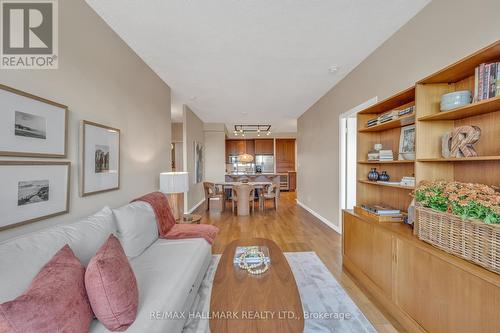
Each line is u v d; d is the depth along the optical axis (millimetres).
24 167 1368
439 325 1373
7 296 904
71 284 1015
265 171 10445
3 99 1272
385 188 2596
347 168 3852
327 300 2002
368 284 2150
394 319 1760
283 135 10438
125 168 2551
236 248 2156
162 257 1903
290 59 3037
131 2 1943
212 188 5902
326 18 2207
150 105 3232
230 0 1944
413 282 1585
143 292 1400
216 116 6711
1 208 1244
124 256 1336
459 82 1757
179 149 7605
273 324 1145
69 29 1745
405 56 2312
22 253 1065
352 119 3818
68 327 921
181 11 2070
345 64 3213
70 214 1735
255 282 1537
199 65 3174
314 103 5254
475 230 1225
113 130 2289
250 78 3686
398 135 2414
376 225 2020
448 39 1844
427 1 2002
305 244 3385
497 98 1249
